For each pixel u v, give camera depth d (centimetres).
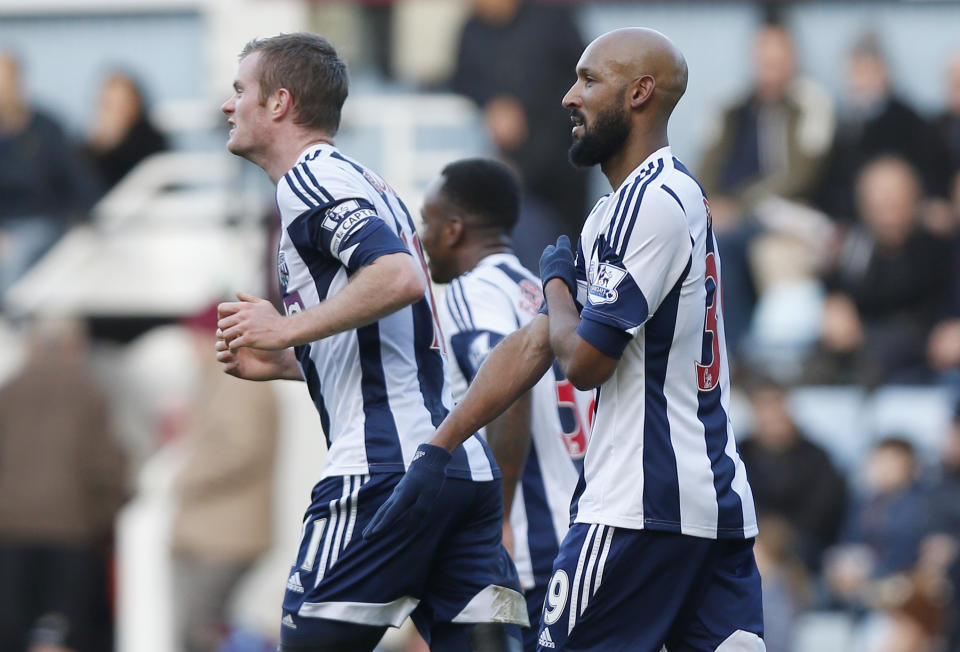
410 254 1280
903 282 3272
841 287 3325
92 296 3694
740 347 3344
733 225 3428
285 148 1352
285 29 4100
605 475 1286
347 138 3816
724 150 3603
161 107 4234
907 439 2778
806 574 2720
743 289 3397
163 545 2856
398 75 4144
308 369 1365
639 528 1262
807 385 3259
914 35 4116
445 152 3819
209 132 4147
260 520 2655
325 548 1331
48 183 3722
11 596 2819
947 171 3516
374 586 1325
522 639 1475
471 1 3916
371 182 1341
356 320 1261
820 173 3547
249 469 2638
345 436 1332
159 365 3597
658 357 1268
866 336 3288
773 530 2589
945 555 2639
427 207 1691
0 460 2845
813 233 3491
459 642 1380
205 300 3350
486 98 3569
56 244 3719
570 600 1293
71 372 2892
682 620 1303
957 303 3303
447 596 1377
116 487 2883
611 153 1302
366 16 4147
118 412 3525
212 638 2605
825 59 4112
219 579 2625
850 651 2580
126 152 3878
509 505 1543
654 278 1242
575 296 1311
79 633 2827
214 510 2641
